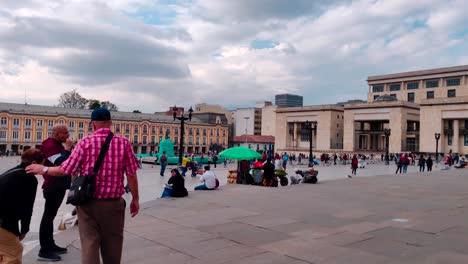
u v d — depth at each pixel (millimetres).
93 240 4199
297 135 100750
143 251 6816
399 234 8180
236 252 6762
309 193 15203
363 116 85438
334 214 10555
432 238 7840
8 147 75938
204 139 106375
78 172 4270
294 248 7020
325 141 92562
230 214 10344
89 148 4199
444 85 89312
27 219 4691
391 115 80750
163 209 11062
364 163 45969
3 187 4504
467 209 11789
